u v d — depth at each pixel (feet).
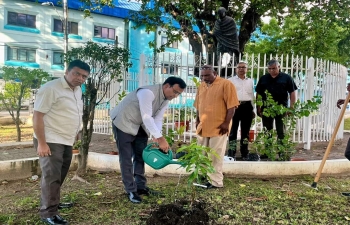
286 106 20.16
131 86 32.32
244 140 20.44
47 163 10.96
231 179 17.08
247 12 31.81
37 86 32.58
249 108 20.48
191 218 10.86
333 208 13.07
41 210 11.24
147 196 14.11
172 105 29.73
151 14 30.78
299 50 43.91
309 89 25.08
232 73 24.71
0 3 66.90
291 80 19.77
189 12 29.32
